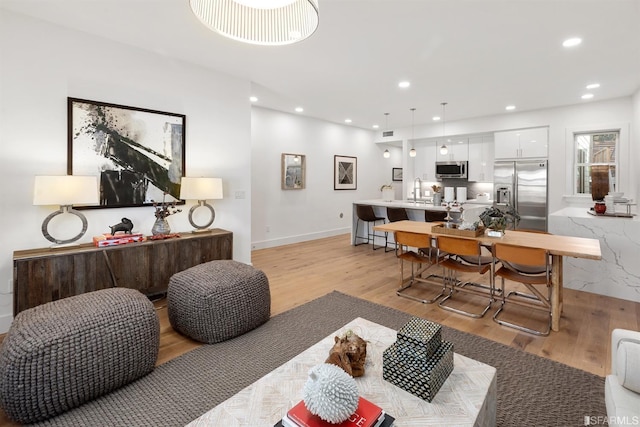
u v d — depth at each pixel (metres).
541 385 2.02
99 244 2.95
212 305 2.48
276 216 6.42
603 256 3.56
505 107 5.80
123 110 3.33
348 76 4.18
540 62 3.68
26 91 2.80
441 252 3.81
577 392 1.95
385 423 1.16
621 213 3.85
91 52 3.12
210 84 4.00
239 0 1.49
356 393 1.14
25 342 1.69
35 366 1.67
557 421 1.72
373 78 4.24
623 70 3.93
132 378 2.03
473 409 1.28
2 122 2.70
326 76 4.20
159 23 2.90
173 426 1.70
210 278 2.64
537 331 2.72
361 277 4.30
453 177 7.57
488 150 7.14
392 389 1.40
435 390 1.36
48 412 1.72
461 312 3.12
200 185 3.62
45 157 2.90
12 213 2.76
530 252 2.70
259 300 2.78
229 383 2.04
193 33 3.09
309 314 3.08
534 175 6.02
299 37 1.52
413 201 7.14
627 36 3.04
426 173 8.17
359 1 2.49
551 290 2.82
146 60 3.47
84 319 1.88
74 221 3.09
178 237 3.43
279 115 6.33
